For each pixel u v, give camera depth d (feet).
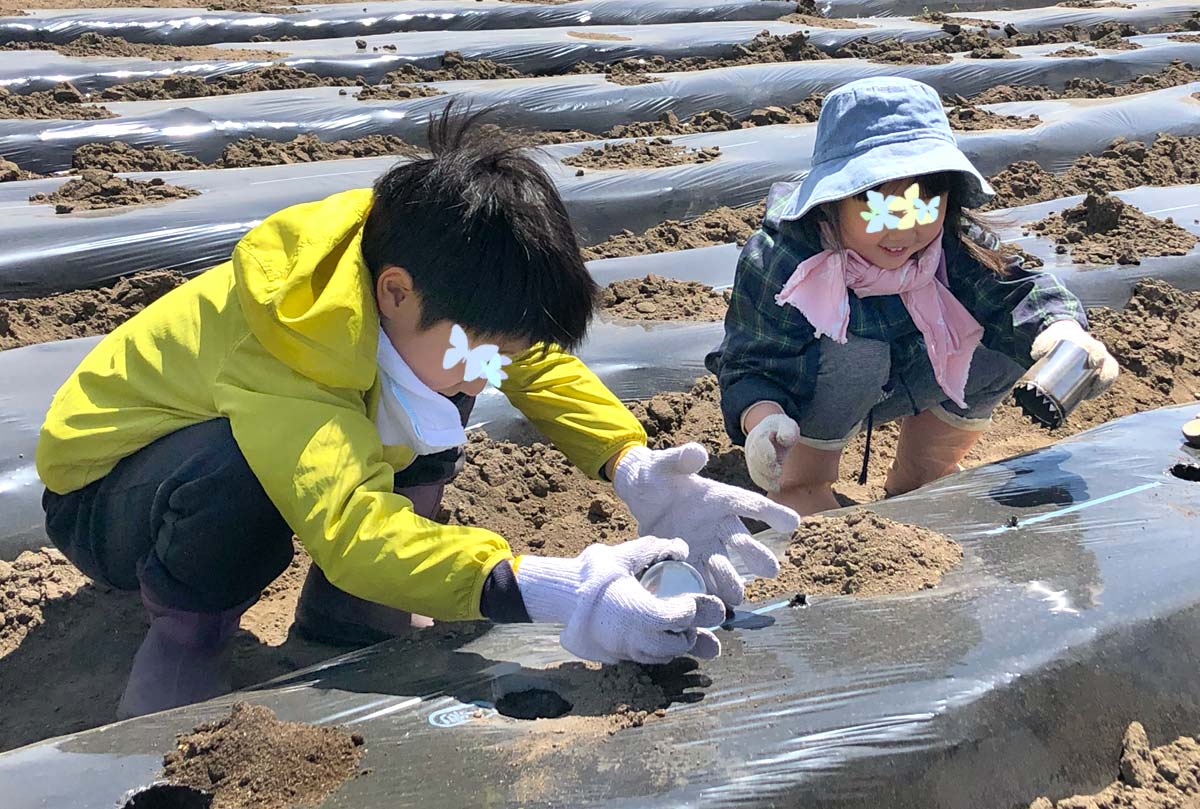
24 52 23.12
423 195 6.44
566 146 19.12
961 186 9.18
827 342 9.64
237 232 14.46
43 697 8.31
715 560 6.91
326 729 5.83
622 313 13.70
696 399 12.44
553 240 6.45
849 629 6.82
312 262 6.57
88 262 13.52
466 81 22.88
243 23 27.12
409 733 5.95
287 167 17.03
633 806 5.42
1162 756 6.76
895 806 5.88
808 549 7.73
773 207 9.86
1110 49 27.91
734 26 29.66
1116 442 9.40
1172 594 7.25
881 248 9.04
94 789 5.52
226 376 6.89
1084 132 20.45
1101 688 6.71
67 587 9.37
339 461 6.43
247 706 5.86
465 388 7.13
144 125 18.25
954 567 7.52
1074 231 15.78
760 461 8.67
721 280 14.80
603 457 8.16
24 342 12.46
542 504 10.87
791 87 23.57
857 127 8.84
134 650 8.79
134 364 7.36
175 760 5.66
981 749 6.18
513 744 5.80
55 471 7.57
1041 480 8.75
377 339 6.73
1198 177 19.31
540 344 8.34
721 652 6.61
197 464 6.97
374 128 19.67
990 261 9.57
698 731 5.90
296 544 10.16
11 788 5.52
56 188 15.49
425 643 7.06
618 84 22.61
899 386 10.27
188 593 7.50
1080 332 8.95
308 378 6.70
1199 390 13.25
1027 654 6.61
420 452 7.53
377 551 6.23
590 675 6.44
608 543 10.35
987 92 24.40
